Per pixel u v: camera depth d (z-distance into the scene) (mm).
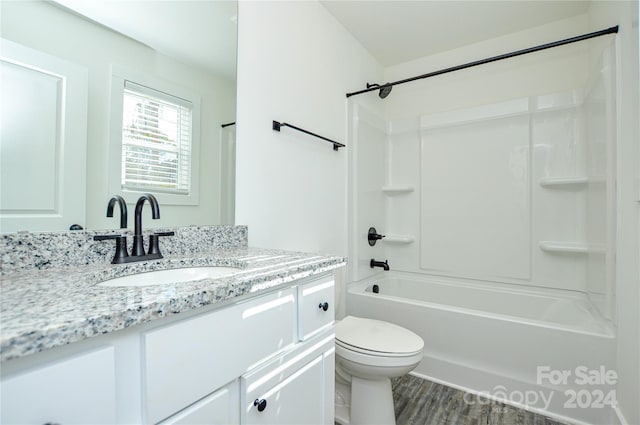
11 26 735
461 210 2385
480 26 2148
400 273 2645
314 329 949
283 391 813
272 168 1533
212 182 1242
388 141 2730
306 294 916
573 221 2000
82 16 867
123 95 962
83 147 864
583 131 1953
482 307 2221
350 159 2221
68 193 832
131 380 502
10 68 733
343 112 2166
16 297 532
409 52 2510
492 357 1622
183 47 1138
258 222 1446
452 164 2428
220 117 1275
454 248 2410
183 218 1138
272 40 1534
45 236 780
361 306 2061
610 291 1416
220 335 643
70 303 498
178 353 562
